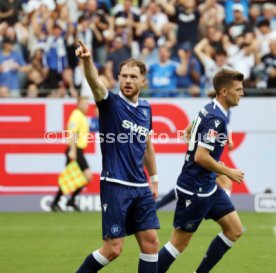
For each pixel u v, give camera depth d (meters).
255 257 23.55
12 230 29.89
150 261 16.14
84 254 24.05
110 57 39.09
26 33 39.84
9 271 21.06
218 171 17.52
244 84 38.94
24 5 40.44
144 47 39.41
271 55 39.09
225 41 39.28
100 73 38.97
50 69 39.12
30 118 36.34
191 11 39.72
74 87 39.09
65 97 37.41
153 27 39.59
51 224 31.72
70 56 39.25
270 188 36.84
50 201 36.62
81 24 39.72
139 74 16.31
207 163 17.53
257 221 32.75
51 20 39.88
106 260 15.99
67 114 36.44
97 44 39.59
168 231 29.22
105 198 16.16
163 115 36.41
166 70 38.75
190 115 36.41
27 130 36.34
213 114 17.78
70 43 39.25
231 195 36.88
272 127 36.69
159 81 38.81
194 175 18.16
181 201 18.33
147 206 16.25
